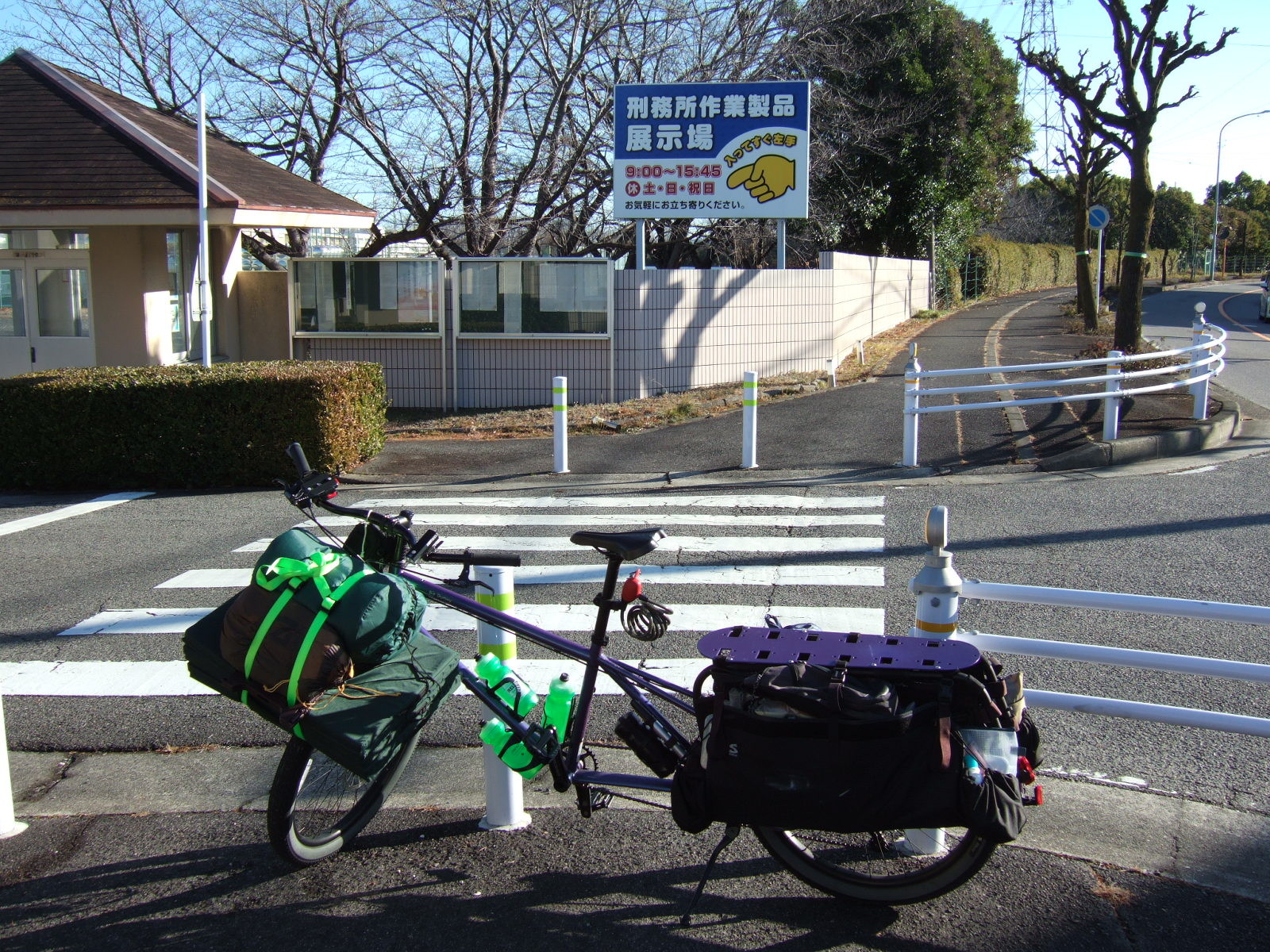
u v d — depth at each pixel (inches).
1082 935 128.3
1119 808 160.4
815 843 147.7
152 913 136.9
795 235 943.0
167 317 617.0
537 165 750.5
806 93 599.2
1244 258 3550.7
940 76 1077.8
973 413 517.0
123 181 552.7
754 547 312.0
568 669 220.1
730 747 121.6
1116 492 374.6
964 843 127.3
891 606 255.1
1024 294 1705.2
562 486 416.5
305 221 606.2
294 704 129.0
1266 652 219.9
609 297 582.9
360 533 145.4
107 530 348.8
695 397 582.6
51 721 200.4
